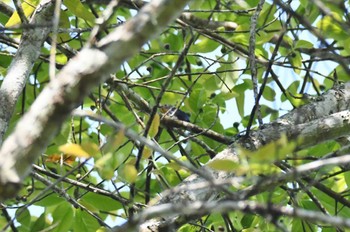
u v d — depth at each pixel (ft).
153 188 34.04
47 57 34.55
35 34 26.58
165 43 39.50
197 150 35.14
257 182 17.72
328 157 23.75
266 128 25.38
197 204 15.17
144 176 34.47
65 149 17.46
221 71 33.19
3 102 24.14
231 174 23.25
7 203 33.68
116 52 15.57
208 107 36.91
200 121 36.55
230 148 24.38
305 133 25.34
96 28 17.93
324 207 32.60
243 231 30.40
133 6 33.71
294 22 37.11
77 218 32.14
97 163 17.81
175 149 36.09
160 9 15.99
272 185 19.79
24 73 25.29
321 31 27.71
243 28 37.83
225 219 29.91
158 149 16.97
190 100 36.45
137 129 33.55
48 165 34.06
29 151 14.90
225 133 38.37
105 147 18.31
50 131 15.08
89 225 32.17
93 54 15.47
